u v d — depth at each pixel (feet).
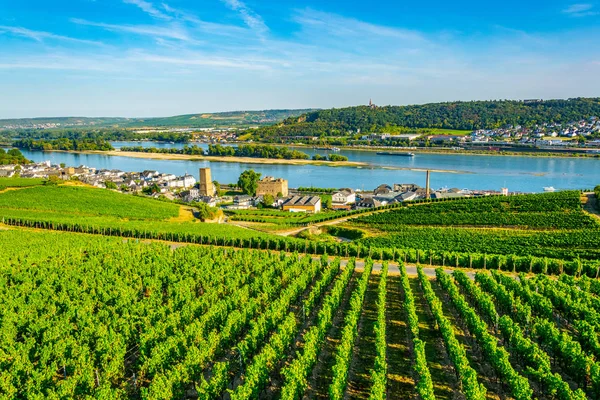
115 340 166.40
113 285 236.22
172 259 298.35
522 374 157.28
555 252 322.14
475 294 217.77
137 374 158.40
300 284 234.58
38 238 359.05
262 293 223.71
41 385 144.05
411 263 313.94
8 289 230.89
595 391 141.49
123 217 508.94
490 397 142.92
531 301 211.82
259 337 174.91
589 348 170.60
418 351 156.56
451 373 158.10
